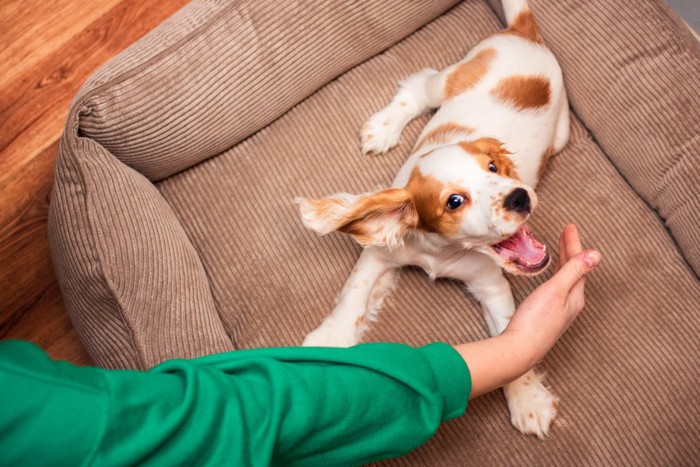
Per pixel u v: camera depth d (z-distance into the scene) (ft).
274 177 7.13
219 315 6.64
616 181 7.13
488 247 5.87
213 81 6.47
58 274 6.19
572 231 5.25
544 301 4.61
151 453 2.66
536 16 7.32
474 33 7.73
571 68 7.25
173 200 7.09
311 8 6.68
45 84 8.38
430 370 3.68
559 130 7.22
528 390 6.04
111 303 5.77
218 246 6.87
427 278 6.84
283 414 3.02
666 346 6.27
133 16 8.67
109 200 5.94
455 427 5.99
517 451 5.96
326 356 3.42
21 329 7.38
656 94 6.63
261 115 7.06
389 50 7.74
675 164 6.56
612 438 5.97
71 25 8.61
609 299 6.50
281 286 6.69
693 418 6.01
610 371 6.21
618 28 6.79
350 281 6.55
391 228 5.95
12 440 2.41
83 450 2.51
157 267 5.95
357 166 7.27
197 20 6.45
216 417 2.87
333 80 7.59
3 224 7.73
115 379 2.72
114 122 6.17
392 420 3.49
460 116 6.84
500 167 5.87
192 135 6.65
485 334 6.57
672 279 6.61
